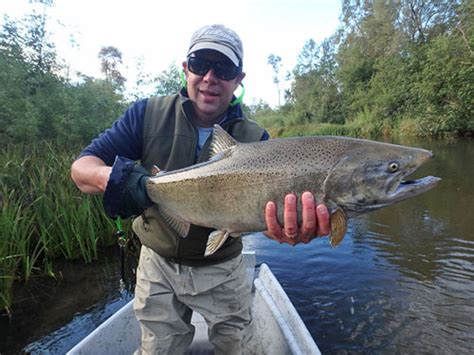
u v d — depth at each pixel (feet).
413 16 41.88
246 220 2.79
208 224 2.90
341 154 2.72
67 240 8.41
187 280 3.11
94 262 8.66
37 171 9.16
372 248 9.13
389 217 11.57
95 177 2.75
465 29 31.96
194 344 4.41
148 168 3.21
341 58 55.62
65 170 9.15
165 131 3.18
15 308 6.82
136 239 9.65
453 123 29.43
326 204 2.68
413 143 29.19
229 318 3.25
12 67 14.47
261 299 4.85
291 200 2.57
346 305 6.65
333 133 46.24
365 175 2.68
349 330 5.96
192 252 3.04
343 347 5.58
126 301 7.13
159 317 3.13
